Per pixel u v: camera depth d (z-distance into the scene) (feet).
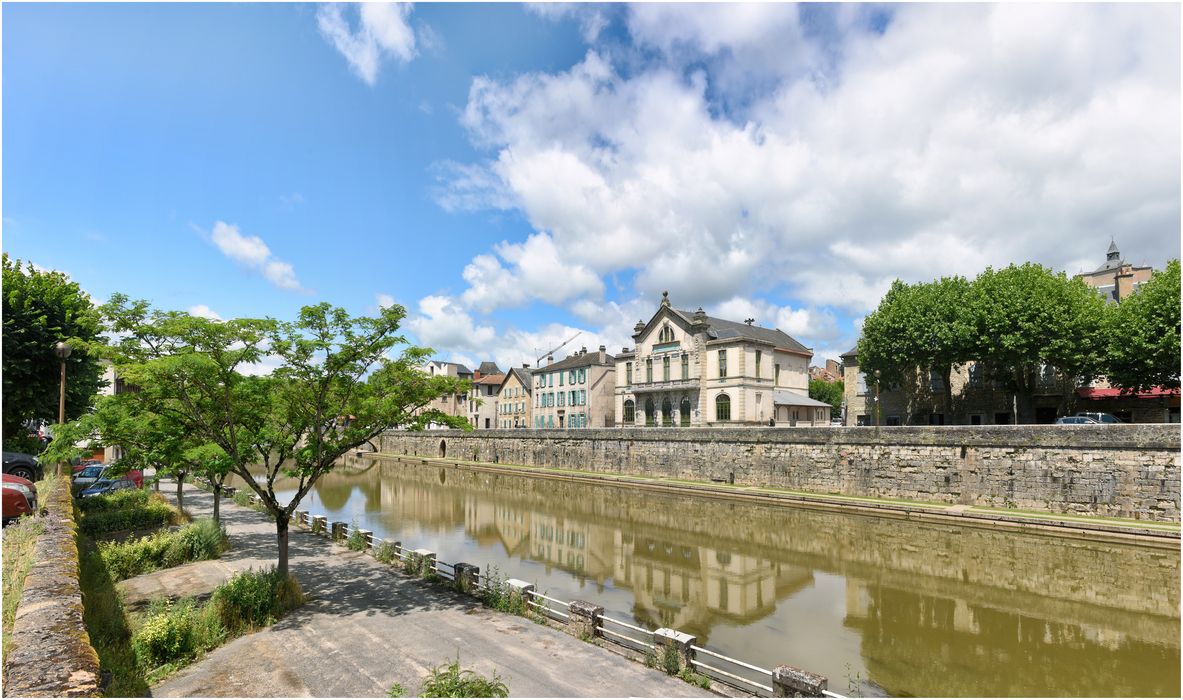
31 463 75.10
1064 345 106.73
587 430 158.20
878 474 99.71
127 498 80.33
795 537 80.48
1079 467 79.71
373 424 52.13
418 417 51.72
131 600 45.16
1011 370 120.67
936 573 62.95
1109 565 63.87
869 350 133.69
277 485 146.10
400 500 119.44
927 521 85.92
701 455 128.57
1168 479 72.69
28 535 37.50
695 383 164.35
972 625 48.37
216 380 43.62
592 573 64.75
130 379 38.09
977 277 124.47
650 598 56.03
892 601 54.60
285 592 44.37
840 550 73.10
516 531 87.40
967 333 114.73
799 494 104.17
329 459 49.73
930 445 94.07
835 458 105.70
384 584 51.44
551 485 141.69
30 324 83.41
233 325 41.96
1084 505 78.84
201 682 31.27
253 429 49.96
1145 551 67.62
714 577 62.95
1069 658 41.75
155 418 45.68
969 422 136.26
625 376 188.34
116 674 30.32
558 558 71.41
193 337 41.22
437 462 201.98
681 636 34.14
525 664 34.30
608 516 98.68
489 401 279.08
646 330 180.96
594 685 31.63
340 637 38.24
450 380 51.72
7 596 26.55
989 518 80.64
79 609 24.18
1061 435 81.41
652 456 139.64
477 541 80.84
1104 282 166.40
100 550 54.90
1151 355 99.25
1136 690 36.99
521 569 66.33
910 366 133.08
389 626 40.45
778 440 114.52
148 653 32.91
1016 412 127.85
